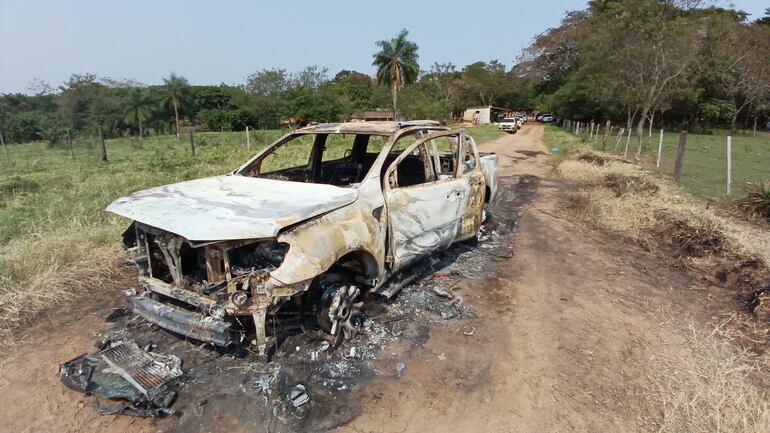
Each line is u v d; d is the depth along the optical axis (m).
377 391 2.91
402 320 3.81
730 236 5.97
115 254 5.11
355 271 3.60
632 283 4.84
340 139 5.53
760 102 37.69
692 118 40.53
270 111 65.06
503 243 6.13
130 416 2.67
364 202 3.39
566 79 50.91
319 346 3.28
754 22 52.00
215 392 2.84
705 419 2.66
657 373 3.15
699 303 4.36
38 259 4.64
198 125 63.69
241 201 3.21
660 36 26.16
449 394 2.92
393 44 47.53
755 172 13.29
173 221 2.83
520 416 2.73
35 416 2.66
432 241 4.37
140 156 20.47
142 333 3.52
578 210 7.88
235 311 2.71
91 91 52.94
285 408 2.71
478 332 3.70
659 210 7.43
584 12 52.19
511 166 14.60
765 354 3.40
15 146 31.97
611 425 2.66
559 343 3.55
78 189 9.23
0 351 3.33
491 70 78.94
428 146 4.58
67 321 3.79
